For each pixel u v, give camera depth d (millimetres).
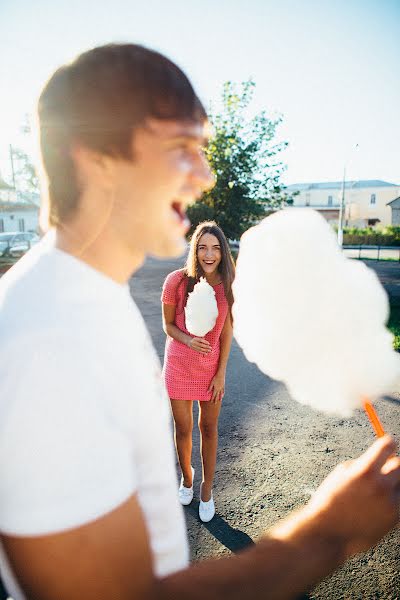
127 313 630
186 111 555
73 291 544
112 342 552
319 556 542
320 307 812
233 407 4012
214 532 2371
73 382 473
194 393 2348
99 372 513
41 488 441
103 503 460
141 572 479
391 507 588
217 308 2262
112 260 606
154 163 546
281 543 545
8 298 529
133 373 569
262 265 848
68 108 546
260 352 872
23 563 448
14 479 447
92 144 543
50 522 438
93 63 536
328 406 863
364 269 875
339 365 822
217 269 2355
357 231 39188
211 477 2459
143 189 557
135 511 497
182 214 611
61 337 491
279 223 860
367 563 2180
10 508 448
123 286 652
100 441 476
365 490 585
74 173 568
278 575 519
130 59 532
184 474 2600
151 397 603
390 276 15492
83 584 444
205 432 2418
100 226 580
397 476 607
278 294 831
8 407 455
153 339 6504
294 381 870
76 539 443
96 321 543
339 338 812
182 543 710
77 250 583
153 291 11305
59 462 446
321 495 601
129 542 478
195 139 572
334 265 833
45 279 543
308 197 60688
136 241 594
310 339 822
